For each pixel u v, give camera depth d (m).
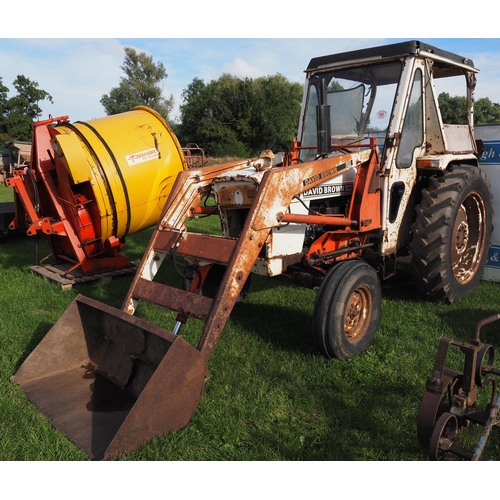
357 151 4.34
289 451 2.72
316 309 3.70
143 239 9.08
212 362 3.78
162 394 2.72
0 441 2.74
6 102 50.44
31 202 5.91
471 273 5.44
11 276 6.40
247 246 3.23
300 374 3.60
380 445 2.79
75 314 3.59
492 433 2.85
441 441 2.27
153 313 4.78
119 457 2.58
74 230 5.98
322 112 3.62
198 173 4.14
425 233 4.70
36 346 3.76
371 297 4.04
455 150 5.12
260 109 41.81
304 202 3.85
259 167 4.05
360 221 4.12
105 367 3.51
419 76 4.45
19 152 22.56
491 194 5.47
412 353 3.98
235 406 3.13
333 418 3.07
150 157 5.99
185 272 4.38
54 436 2.77
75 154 5.26
